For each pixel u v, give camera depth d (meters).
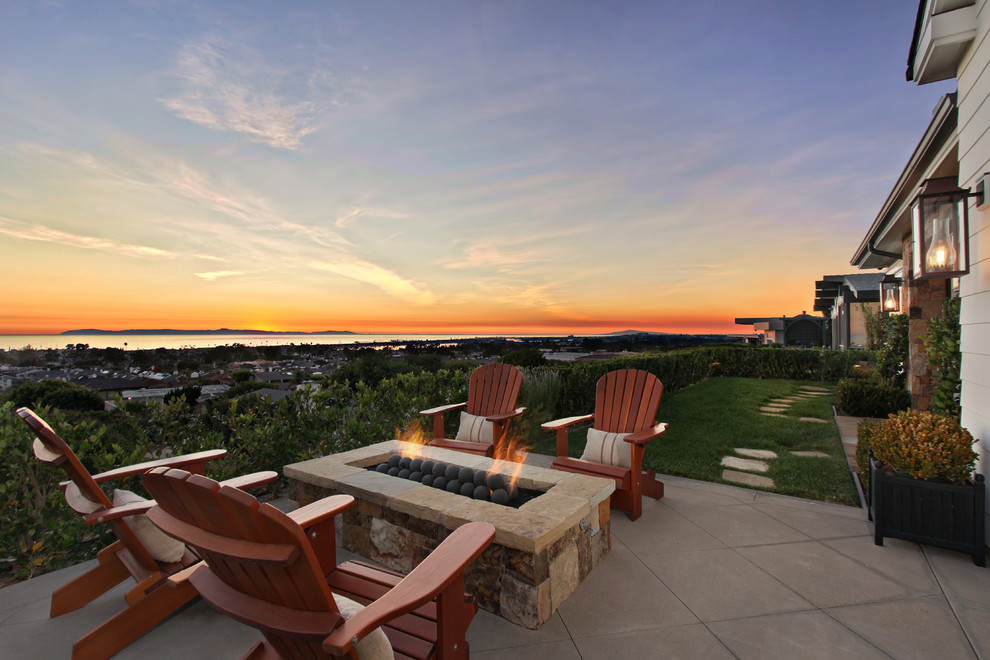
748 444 5.00
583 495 2.32
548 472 2.71
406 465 2.94
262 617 1.03
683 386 9.95
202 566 1.27
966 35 2.82
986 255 2.77
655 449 4.76
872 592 2.13
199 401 3.94
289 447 3.52
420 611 1.48
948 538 2.45
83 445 2.65
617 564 2.42
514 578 1.94
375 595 1.51
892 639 1.80
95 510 1.71
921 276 2.85
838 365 11.22
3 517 2.39
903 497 2.55
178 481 0.97
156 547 1.88
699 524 2.94
